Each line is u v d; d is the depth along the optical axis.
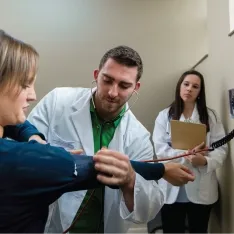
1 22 2.75
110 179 0.54
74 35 2.81
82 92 1.22
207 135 1.95
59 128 1.14
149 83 2.83
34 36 2.78
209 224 2.42
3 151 0.45
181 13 2.85
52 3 2.80
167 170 0.68
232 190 1.91
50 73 2.78
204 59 2.50
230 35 1.87
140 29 2.84
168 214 2.03
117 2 2.83
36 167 0.46
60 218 1.04
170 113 2.16
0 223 0.46
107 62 1.00
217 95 2.16
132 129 1.19
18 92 0.52
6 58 0.49
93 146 1.11
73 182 0.51
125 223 1.09
